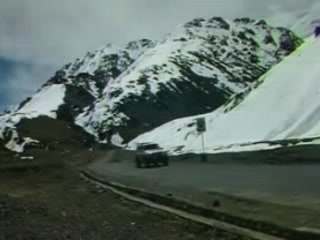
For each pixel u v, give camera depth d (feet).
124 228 48.85
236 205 56.13
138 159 164.66
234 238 40.83
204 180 93.66
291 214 46.85
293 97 306.76
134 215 57.62
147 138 501.56
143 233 45.85
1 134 463.01
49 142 571.69
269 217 46.39
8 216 58.23
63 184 112.88
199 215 53.52
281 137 258.78
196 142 348.38
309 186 69.10
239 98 381.19
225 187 76.48
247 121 326.85
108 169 167.02
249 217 46.98
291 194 61.72
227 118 351.25
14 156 305.53
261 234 41.32
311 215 45.55
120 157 301.84
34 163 209.87
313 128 249.75
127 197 76.54
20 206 68.39
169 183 91.81
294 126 266.16
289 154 147.84
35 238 44.62
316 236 37.52
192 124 430.61
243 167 130.41
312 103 279.69
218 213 51.16
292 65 350.23
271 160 143.95
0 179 139.64
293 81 327.88
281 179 84.02
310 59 340.80
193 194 70.49
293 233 39.37
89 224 52.19
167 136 453.99
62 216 58.75
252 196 62.59
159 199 68.49
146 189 83.41
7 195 85.92
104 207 67.05
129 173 134.72
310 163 122.21
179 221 50.90
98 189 94.58
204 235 43.34
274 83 346.74
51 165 190.19
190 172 120.98
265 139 272.92
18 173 157.17
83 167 190.08
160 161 160.86
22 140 455.22
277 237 39.73
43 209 65.51
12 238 44.88
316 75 308.19
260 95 346.74
